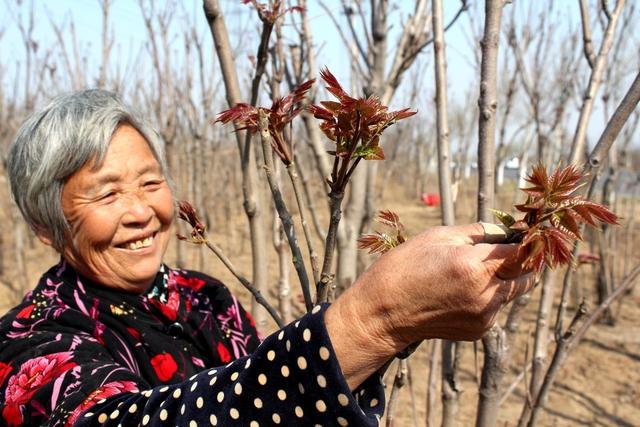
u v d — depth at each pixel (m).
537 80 3.70
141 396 0.75
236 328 1.41
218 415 0.68
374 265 0.67
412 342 0.67
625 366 4.48
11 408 0.92
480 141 1.18
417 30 1.80
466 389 4.11
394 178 16.09
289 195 7.56
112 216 1.08
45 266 7.39
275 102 0.84
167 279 1.30
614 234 5.36
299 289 5.73
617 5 1.35
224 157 9.02
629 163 5.86
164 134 4.35
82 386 0.86
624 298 6.03
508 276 0.60
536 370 1.54
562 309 1.40
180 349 1.24
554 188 0.60
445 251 0.62
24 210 1.11
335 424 0.64
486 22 1.16
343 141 0.75
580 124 1.33
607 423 3.73
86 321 1.09
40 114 1.07
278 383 0.65
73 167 1.04
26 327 1.08
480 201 1.18
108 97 1.11
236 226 9.86
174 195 1.26
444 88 1.36
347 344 0.64
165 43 4.44
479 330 0.63
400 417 3.66
